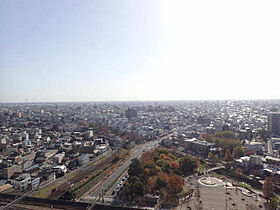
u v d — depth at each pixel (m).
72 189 160.00
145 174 174.50
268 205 137.75
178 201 144.88
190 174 196.50
